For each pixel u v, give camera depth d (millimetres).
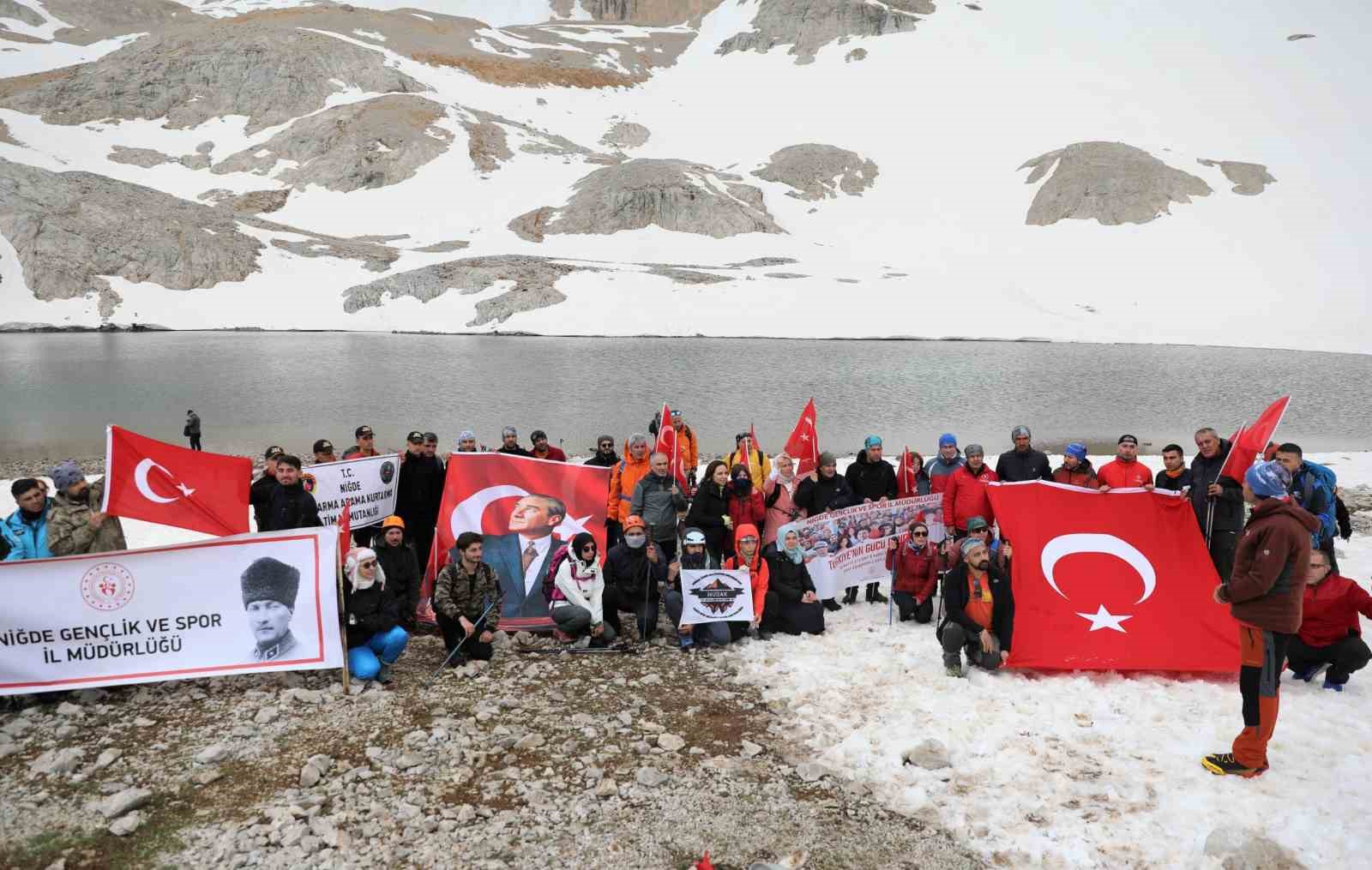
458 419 31188
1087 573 7934
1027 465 10102
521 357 54250
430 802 5520
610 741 6449
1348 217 106875
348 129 124938
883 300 83188
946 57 168375
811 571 9562
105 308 76688
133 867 4781
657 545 9344
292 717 6715
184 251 83812
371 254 92250
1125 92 152625
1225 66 160375
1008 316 82312
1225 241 103312
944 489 10047
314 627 7246
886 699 7145
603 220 106188
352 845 5023
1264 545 5465
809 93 160375
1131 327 83188
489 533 9562
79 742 6246
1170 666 7516
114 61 143875
